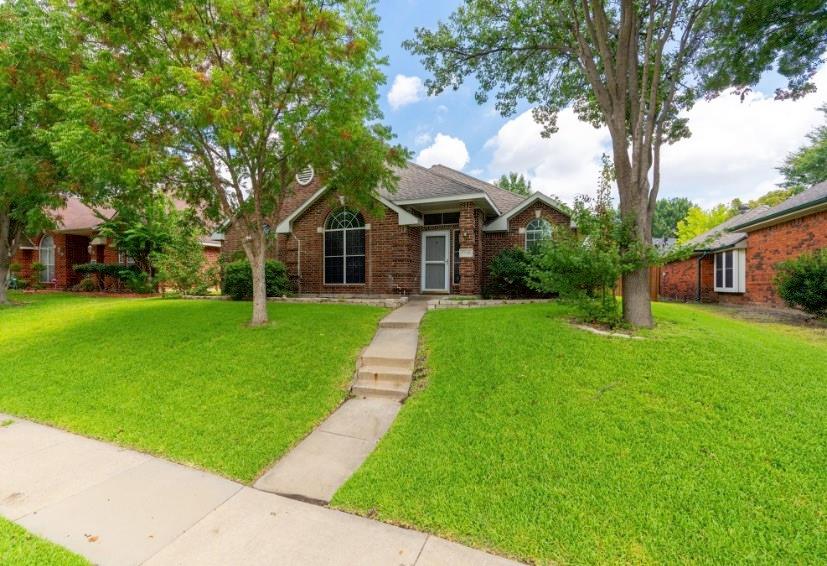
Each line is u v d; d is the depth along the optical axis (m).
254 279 7.84
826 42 6.64
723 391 4.19
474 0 8.47
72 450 3.96
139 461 3.76
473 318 7.64
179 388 5.19
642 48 7.87
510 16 8.32
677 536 2.53
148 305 10.95
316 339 6.82
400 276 12.53
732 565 2.31
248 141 7.05
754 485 2.91
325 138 6.82
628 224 6.40
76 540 2.64
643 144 6.57
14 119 9.89
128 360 6.13
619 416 3.88
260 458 3.75
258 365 5.78
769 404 3.93
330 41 6.24
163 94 6.07
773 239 12.03
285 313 8.93
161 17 6.05
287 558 2.48
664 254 6.27
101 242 19.53
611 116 6.98
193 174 8.40
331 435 4.25
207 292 14.88
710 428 3.61
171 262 14.45
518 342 5.86
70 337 7.44
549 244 6.90
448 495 3.05
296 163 7.86
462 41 9.02
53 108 8.48
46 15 7.25
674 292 18.16
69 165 7.25
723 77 7.33
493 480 3.18
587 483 3.06
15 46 6.72
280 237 14.53
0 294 12.35
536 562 2.42
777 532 2.51
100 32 6.20
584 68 7.43
